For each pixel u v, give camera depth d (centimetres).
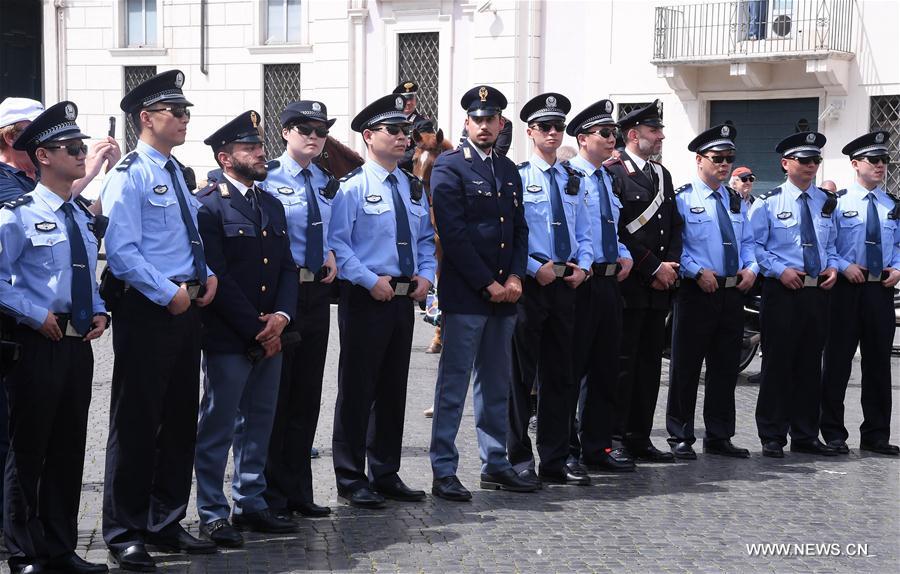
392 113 651
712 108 1881
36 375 498
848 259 836
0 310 492
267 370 586
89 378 519
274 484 617
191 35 2288
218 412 568
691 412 803
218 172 583
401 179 665
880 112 1722
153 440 533
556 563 548
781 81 1803
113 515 533
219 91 2280
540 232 704
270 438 612
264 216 579
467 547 570
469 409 938
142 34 2352
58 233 506
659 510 652
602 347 738
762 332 823
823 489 713
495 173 675
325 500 660
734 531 612
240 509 597
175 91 545
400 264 648
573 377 722
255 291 571
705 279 782
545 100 708
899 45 1694
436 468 672
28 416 500
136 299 529
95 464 729
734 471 761
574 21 1970
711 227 794
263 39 2242
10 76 2358
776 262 814
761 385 823
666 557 562
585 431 754
